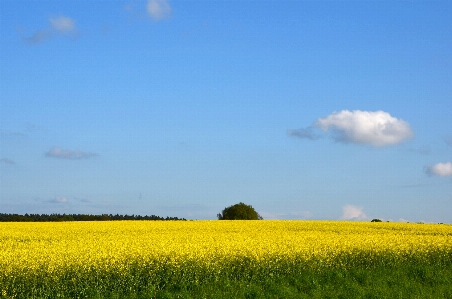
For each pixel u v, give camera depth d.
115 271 18.34
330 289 18.52
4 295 16.27
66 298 16.91
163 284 18.45
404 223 49.97
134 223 46.81
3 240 29.44
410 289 18.53
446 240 28.31
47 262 18.80
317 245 24.53
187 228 40.50
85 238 29.92
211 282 18.98
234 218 78.00
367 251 23.95
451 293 17.66
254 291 17.61
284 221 51.94
